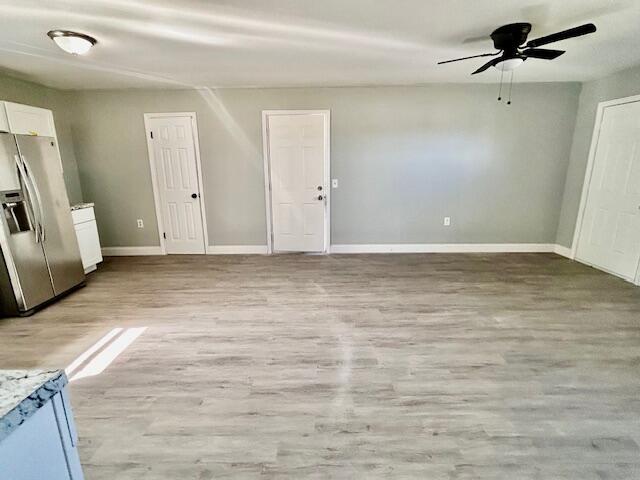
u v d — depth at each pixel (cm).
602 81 413
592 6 222
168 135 472
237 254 505
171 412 189
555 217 492
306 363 233
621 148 388
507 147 472
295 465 155
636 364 230
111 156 477
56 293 338
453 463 156
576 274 405
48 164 332
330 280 392
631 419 182
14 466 62
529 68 375
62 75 378
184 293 358
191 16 227
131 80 408
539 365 229
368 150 475
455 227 500
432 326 282
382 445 166
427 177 484
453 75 402
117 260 479
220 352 248
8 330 281
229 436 172
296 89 458
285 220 499
